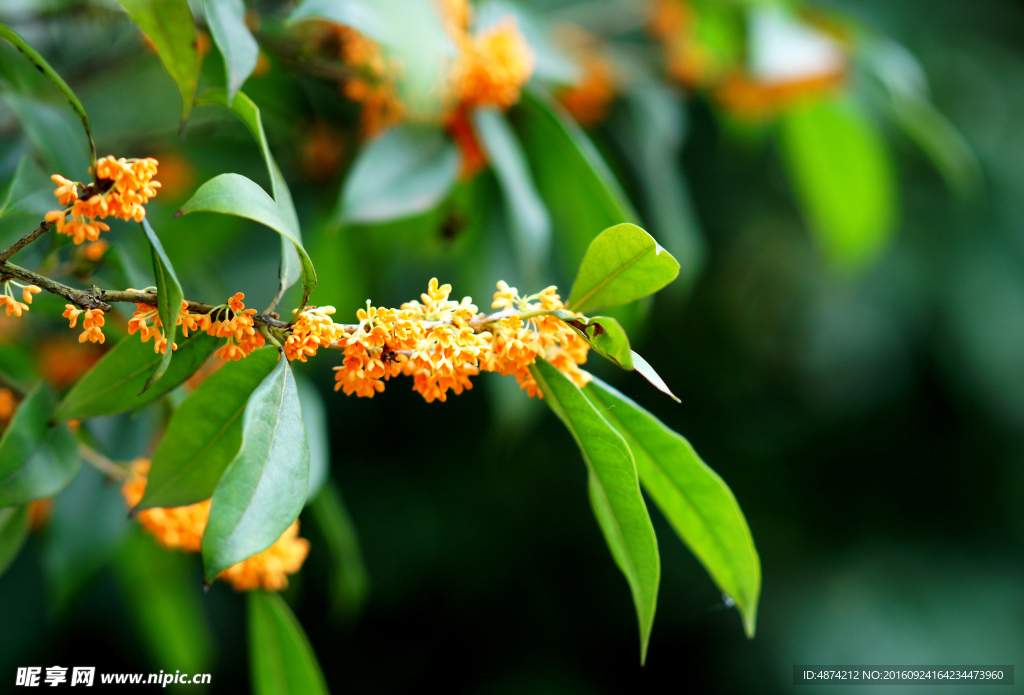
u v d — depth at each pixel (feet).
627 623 9.52
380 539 8.46
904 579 8.95
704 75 5.73
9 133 3.83
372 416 8.18
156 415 3.92
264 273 5.49
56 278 3.59
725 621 9.14
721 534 3.49
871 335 8.60
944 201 8.36
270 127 4.77
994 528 9.20
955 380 8.47
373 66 3.87
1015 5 8.55
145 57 4.44
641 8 6.05
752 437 9.52
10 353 3.93
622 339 3.23
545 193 4.55
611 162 5.32
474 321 3.26
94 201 3.16
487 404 8.28
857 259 6.83
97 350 4.16
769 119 6.09
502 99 3.88
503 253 4.81
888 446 9.36
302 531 6.56
